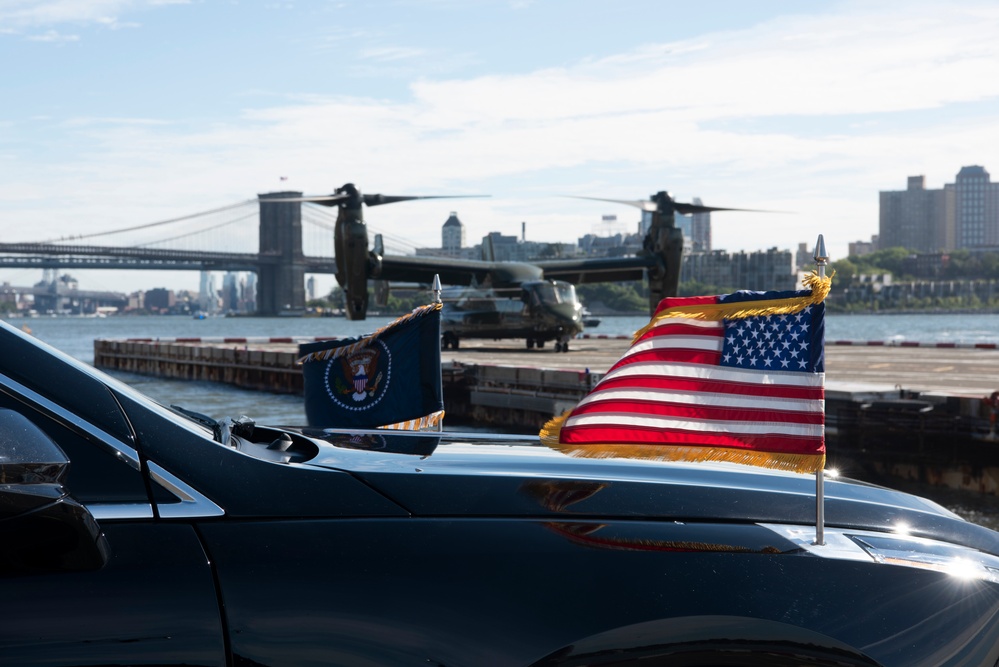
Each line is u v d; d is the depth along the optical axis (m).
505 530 1.76
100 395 1.70
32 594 1.45
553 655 1.63
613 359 28.67
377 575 1.64
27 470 1.33
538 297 33.72
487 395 21.58
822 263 2.15
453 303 35.59
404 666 1.58
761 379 2.17
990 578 1.95
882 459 14.31
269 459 1.88
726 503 1.99
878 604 1.80
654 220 40.44
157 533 1.58
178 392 30.53
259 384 31.97
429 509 1.78
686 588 1.73
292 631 1.56
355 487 1.79
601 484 1.97
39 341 1.75
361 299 35.62
